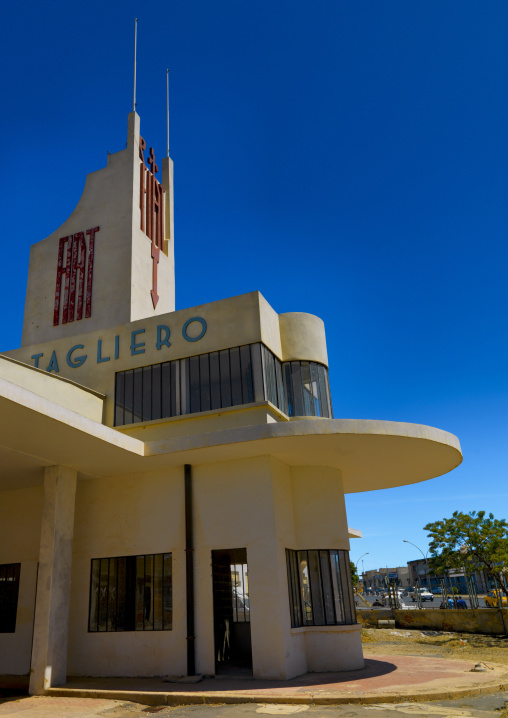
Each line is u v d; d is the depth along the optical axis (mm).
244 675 12984
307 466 15328
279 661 12375
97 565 14906
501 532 26500
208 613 13297
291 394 16516
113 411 16453
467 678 12047
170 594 13906
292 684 11773
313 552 14531
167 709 10172
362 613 31641
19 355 18406
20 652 14586
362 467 16016
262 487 13742
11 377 13742
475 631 25406
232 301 16078
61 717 9688
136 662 13539
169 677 13000
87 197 22250
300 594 14203
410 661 15555
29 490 15938
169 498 14570
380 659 16172
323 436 12656
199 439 13203
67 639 13125
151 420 15633
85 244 21531
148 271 21578
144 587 14227
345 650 13820
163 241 23484
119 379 16750
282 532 13797
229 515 13844
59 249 21922
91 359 17328
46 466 13969
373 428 12727
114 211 21500
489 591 36812
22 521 15719
